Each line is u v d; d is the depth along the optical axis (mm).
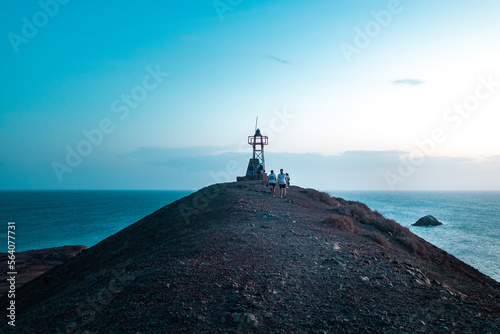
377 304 5770
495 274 23203
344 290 6426
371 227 18641
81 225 74938
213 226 14227
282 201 21938
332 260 8414
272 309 5645
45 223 80938
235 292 6305
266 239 10852
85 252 22516
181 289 6641
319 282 6914
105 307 6656
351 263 8359
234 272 7496
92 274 12734
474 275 15445
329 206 24750
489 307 5867
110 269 10984
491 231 47438
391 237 17078
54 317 7211
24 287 18984
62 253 34969
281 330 4910
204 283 6891
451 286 8148
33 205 170125
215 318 5379
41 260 31781
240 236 11203
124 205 158125
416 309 5551
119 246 19031
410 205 119750
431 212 85812
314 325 5062
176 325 5195
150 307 6004
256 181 40031
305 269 7773
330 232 13203
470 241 38031
